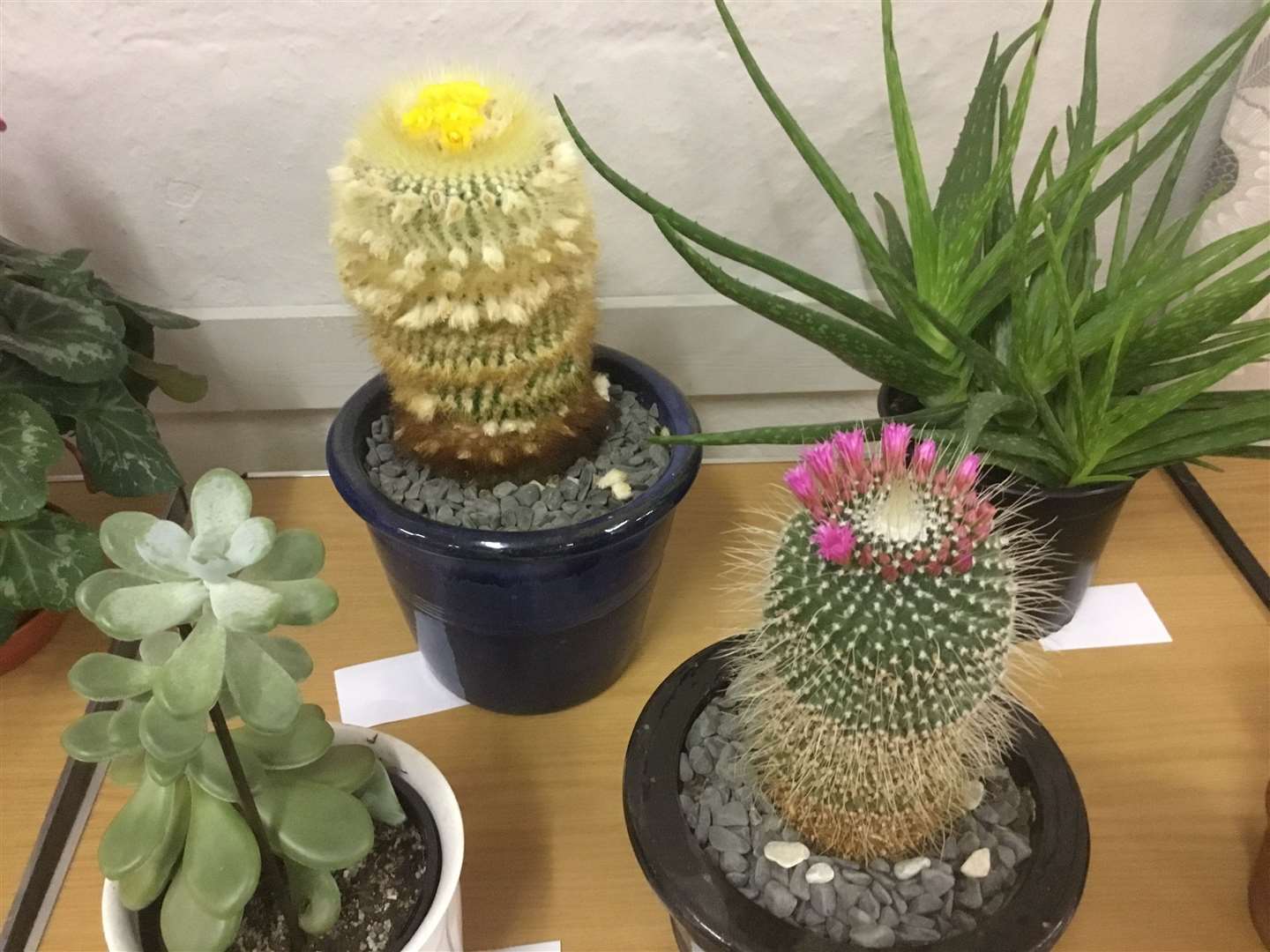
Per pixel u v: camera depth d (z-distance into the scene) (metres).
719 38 0.68
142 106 0.69
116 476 0.68
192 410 0.86
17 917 0.58
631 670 0.73
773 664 0.48
